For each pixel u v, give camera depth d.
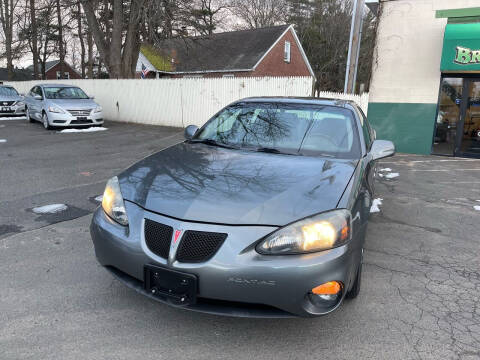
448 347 2.61
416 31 10.92
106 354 2.42
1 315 2.78
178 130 14.34
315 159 3.30
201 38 19.97
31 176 6.82
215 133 3.97
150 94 16.00
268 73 29.97
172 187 2.73
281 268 2.29
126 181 2.97
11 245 3.97
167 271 2.40
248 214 2.42
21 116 17.95
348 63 12.23
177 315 2.86
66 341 2.53
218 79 14.15
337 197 2.62
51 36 33.41
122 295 3.10
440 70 10.53
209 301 2.44
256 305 2.41
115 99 17.30
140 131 13.73
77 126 13.96
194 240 2.39
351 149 3.58
